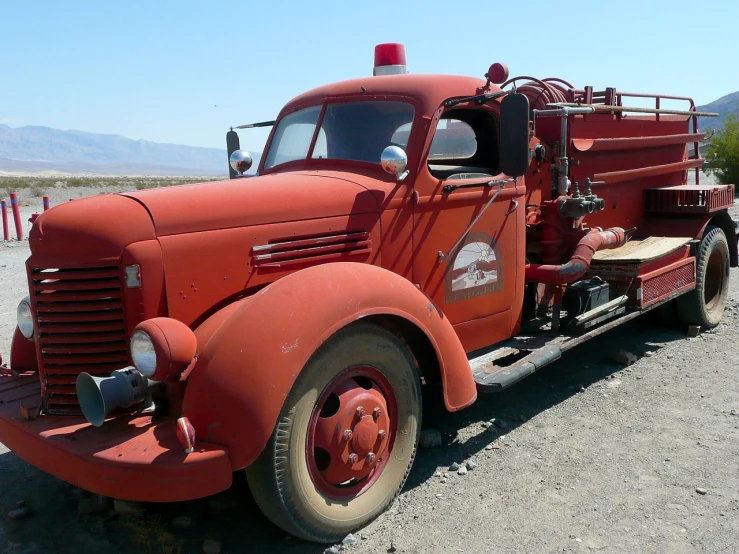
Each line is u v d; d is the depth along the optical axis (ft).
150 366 9.27
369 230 12.39
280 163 14.99
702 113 23.76
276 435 9.54
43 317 10.46
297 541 10.67
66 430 9.74
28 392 11.30
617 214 19.97
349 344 10.55
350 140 13.83
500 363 14.70
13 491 12.59
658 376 17.65
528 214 16.61
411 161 12.96
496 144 14.87
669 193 21.04
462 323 14.17
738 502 11.28
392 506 11.56
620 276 17.53
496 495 11.81
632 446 13.55
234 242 10.94
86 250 10.12
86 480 9.04
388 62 15.84
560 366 18.72
